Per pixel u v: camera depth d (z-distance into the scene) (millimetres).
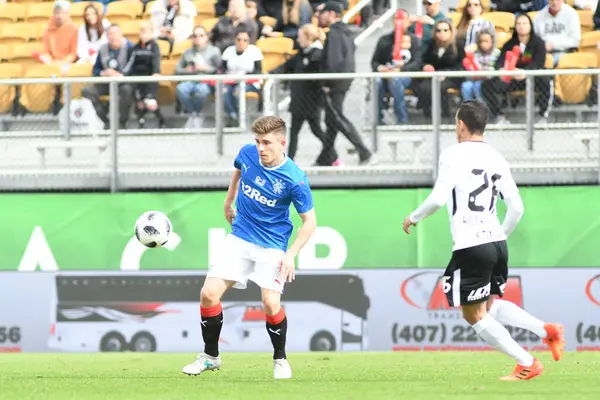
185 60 49781
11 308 46094
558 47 50625
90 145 47375
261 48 54219
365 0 56562
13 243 46531
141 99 47094
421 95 45281
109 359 38719
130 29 59031
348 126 45812
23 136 47844
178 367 33188
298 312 44812
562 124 44844
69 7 59094
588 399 20266
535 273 44156
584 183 44938
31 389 23266
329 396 20750
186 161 47000
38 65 57594
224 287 25359
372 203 45094
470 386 23406
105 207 46344
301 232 24516
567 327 43875
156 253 45906
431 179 45438
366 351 44156
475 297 23625
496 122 45031
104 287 45875
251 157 24641
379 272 44656
